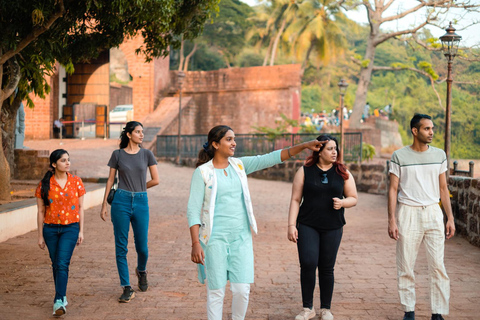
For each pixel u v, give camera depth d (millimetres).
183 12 10148
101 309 5000
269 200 15219
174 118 31109
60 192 4895
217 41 49219
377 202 15805
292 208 4660
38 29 8125
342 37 44062
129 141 5500
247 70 34125
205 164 4016
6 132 13359
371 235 9219
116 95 46250
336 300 5312
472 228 8180
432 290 4559
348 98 71250
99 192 12586
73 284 5848
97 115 31906
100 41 10414
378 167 19125
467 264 6781
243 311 3959
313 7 43594
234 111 34469
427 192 4566
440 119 35844
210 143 4051
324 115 44062
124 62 59875
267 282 6023
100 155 22641
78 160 20578
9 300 5203
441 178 4617
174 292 5598
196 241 3799
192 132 34625
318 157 4684
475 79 13227
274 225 10375
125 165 5395
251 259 4000
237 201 4008
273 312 4957
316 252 4598
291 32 43906
